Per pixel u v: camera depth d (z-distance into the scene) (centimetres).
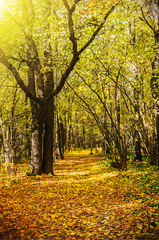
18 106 1377
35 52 1054
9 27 1014
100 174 1083
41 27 1041
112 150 1173
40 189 768
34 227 446
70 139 4003
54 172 1270
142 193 602
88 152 3188
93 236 390
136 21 1001
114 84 1146
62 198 666
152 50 855
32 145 1059
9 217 484
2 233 402
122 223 426
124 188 714
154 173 834
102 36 967
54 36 1005
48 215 518
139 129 1126
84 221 469
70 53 1025
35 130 1056
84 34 978
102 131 1189
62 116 2527
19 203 598
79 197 672
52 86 1183
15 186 786
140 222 411
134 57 952
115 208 525
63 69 1071
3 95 1323
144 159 1430
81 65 1070
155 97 794
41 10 1040
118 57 1001
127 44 948
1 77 1294
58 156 2228
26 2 973
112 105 1228
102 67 1069
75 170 1359
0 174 1005
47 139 1134
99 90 1196
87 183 877
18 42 1109
